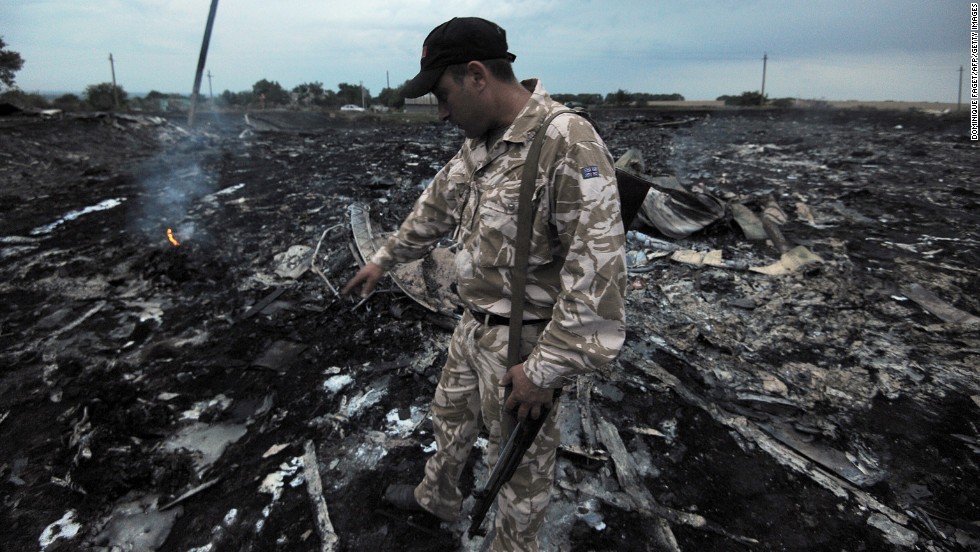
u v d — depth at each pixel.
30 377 2.89
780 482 2.13
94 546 1.87
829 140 13.02
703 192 5.64
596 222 1.08
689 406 2.57
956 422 2.46
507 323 1.32
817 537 1.87
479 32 1.12
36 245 4.89
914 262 4.32
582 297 1.10
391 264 1.68
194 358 3.07
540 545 1.83
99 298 3.84
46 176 8.05
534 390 1.19
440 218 1.57
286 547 1.85
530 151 1.14
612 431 2.38
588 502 2.00
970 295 3.76
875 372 2.85
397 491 1.96
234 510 2.02
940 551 1.81
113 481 2.12
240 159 9.98
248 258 4.52
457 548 1.81
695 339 3.20
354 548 1.83
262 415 2.57
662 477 2.15
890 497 2.04
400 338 3.19
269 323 3.44
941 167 8.66
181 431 2.47
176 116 15.52
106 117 11.62
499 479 1.37
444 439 1.66
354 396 2.69
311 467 2.20
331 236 4.77
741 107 29.31
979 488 2.07
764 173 8.44
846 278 3.99
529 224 1.18
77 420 2.53
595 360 1.10
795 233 5.10
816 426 2.43
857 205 6.18
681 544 1.84
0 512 2.01
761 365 2.94
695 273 4.15
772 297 3.75
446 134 15.91
